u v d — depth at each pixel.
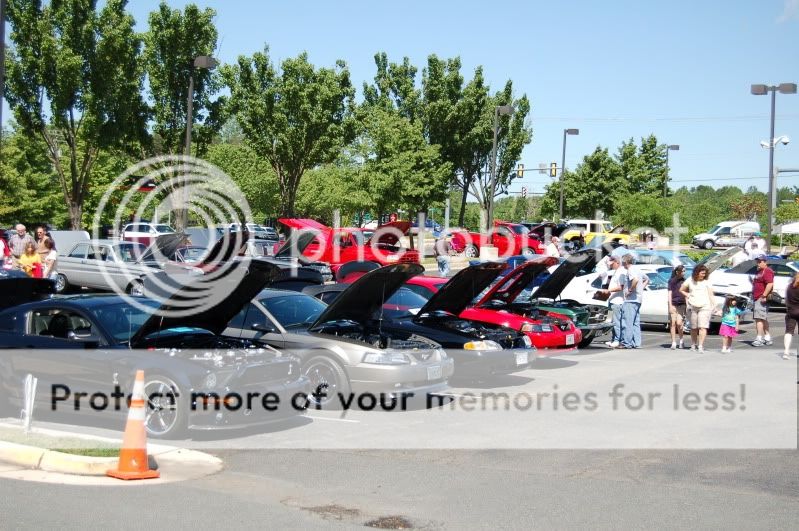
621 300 17.05
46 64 31.28
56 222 44.94
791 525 6.27
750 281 22.19
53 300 10.03
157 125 33.97
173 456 8.20
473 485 7.41
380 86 47.47
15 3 31.08
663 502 6.88
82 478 7.41
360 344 10.66
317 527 6.16
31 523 6.06
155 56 33.84
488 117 46.50
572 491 7.21
